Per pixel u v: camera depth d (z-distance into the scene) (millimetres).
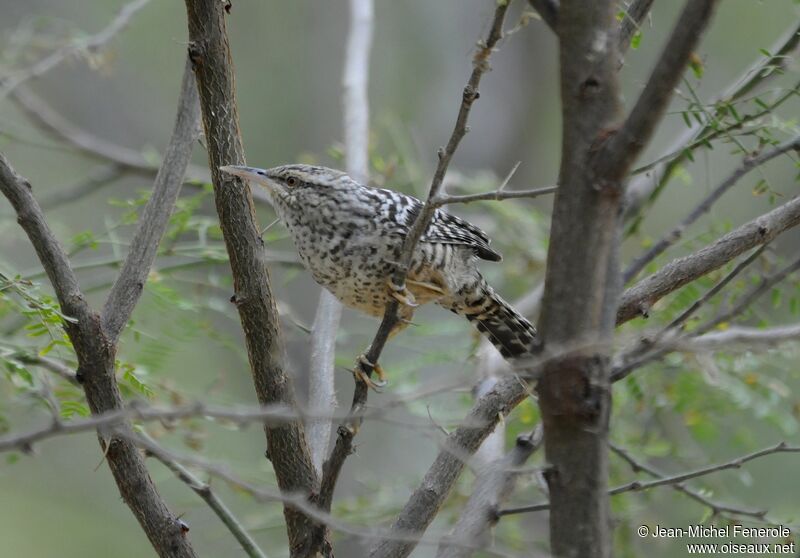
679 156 8641
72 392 8773
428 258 8648
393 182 13461
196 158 18328
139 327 10328
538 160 19031
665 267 7348
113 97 19328
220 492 13328
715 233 10570
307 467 7062
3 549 15211
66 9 18906
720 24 17906
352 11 12867
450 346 12953
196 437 9609
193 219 11125
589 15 5234
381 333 6746
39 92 18969
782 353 10227
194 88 7734
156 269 10438
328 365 8500
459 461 7344
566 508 5293
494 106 18969
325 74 19062
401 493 12086
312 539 6793
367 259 8516
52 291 9820
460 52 19047
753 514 7914
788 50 8133
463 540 6387
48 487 16250
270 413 4883
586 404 5242
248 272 6941
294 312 17203
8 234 11445
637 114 5031
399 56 19000
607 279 5707
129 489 6652
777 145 7684
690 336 5836
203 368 15023
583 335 5219
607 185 5176
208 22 6758
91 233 9586
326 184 8594
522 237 14398
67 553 15602
